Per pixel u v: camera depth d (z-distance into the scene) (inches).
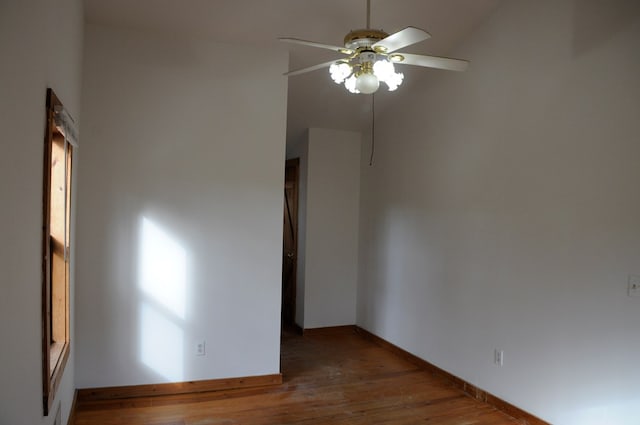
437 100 166.7
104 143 132.8
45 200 72.4
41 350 73.2
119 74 134.4
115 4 124.4
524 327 127.4
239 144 146.3
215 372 143.9
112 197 133.5
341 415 127.9
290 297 233.3
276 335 150.4
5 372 52.8
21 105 58.6
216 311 143.9
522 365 127.5
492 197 140.2
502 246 135.8
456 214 155.8
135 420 121.0
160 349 138.2
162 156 138.3
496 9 138.8
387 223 198.4
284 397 139.8
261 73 148.7
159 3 124.8
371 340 207.6
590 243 109.3
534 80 126.0
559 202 117.7
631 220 100.2
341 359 179.6
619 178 103.0
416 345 175.3
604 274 105.9
